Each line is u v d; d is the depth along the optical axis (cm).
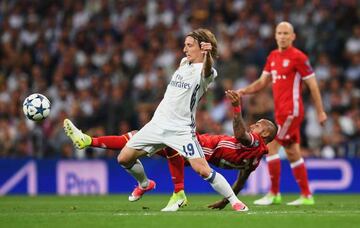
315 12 5919
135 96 5128
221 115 5028
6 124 4844
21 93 5275
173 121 2328
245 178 2536
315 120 4947
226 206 2670
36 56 5875
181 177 2481
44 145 4788
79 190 4394
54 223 2036
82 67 5603
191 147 2319
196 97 2341
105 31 5944
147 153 2384
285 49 3061
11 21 6241
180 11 6150
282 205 2983
